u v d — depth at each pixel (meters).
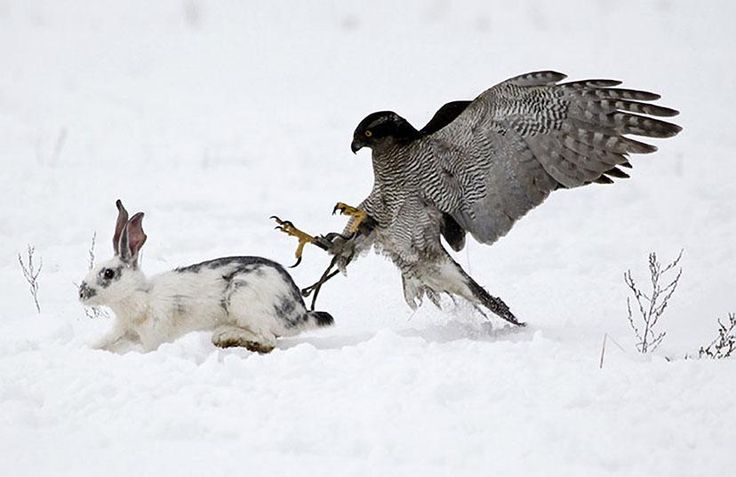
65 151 31.94
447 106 19.50
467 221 18.95
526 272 23.14
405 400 13.34
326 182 29.73
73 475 11.33
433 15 49.19
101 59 42.69
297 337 18.03
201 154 31.80
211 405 13.35
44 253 24.17
